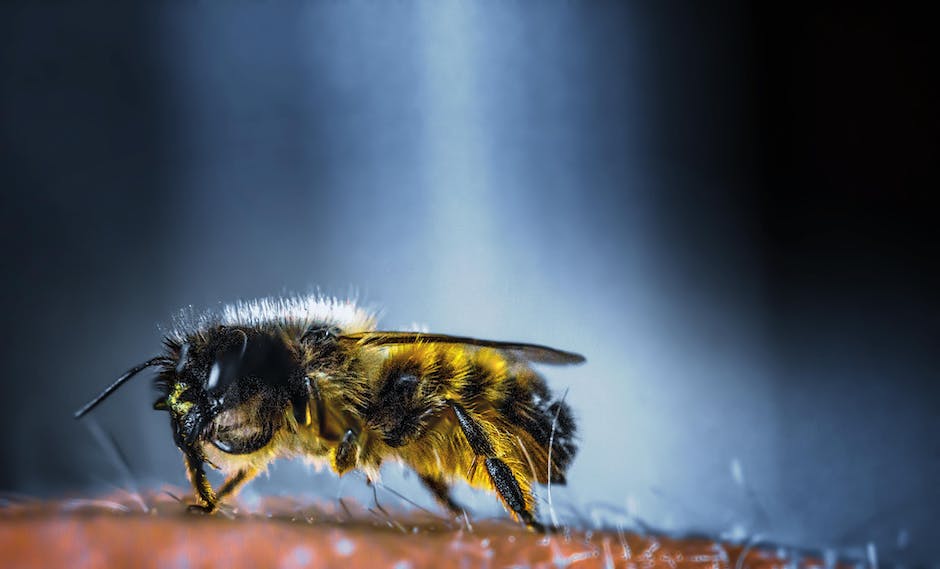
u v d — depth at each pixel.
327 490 0.06
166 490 0.06
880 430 0.08
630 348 0.12
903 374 0.11
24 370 0.11
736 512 0.06
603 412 0.08
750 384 0.11
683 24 0.16
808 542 0.06
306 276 0.13
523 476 0.06
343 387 0.06
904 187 0.15
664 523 0.06
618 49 0.16
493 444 0.06
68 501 0.05
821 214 0.15
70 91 0.15
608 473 0.07
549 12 0.16
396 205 0.14
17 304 0.12
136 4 0.16
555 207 0.15
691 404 0.09
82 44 0.16
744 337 0.12
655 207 0.15
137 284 0.13
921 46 0.15
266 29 0.16
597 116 0.16
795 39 0.16
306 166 0.15
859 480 0.07
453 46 0.16
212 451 0.06
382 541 0.05
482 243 0.13
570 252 0.14
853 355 0.11
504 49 0.16
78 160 0.15
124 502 0.05
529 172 0.15
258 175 0.15
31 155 0.15
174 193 0.15
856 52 0.16
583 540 0.05
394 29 0.16
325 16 0.16
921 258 0.14
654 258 0.14
